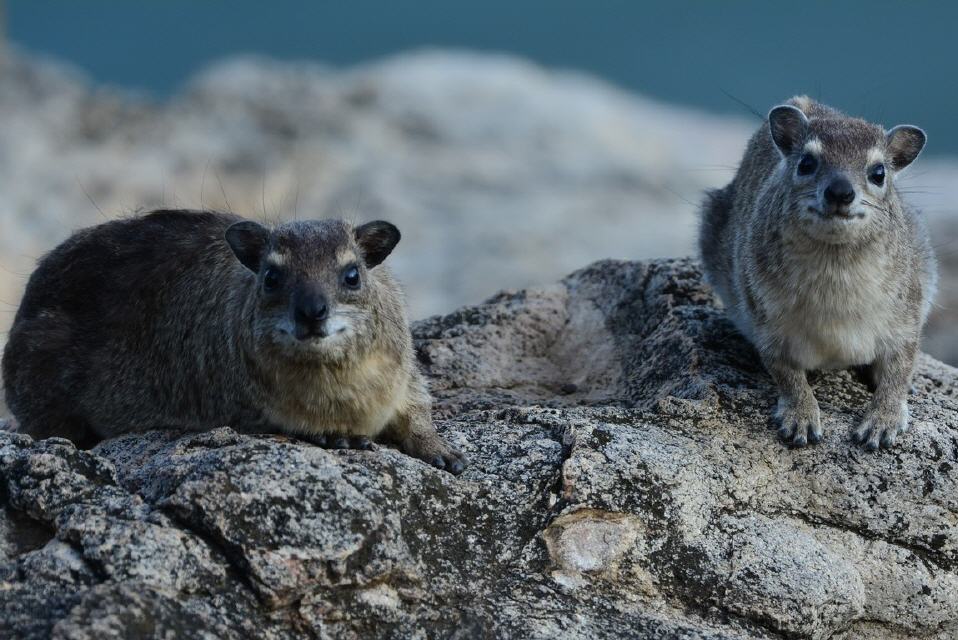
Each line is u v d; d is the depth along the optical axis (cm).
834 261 1421
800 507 1368
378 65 5925
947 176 5394
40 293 1531
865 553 1356
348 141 4556
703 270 1731
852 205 1384
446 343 1686
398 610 1162
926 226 1633
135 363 1463
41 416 1511
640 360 1620
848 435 1414
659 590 1266
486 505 1271
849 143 1452
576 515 1278
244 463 1170
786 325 1459
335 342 1261
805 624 1275
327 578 1137
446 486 1259
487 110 5247
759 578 1279
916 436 1410
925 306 1570
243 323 1331
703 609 1267
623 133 5416
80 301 1512
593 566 1257
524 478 1305
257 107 4641
